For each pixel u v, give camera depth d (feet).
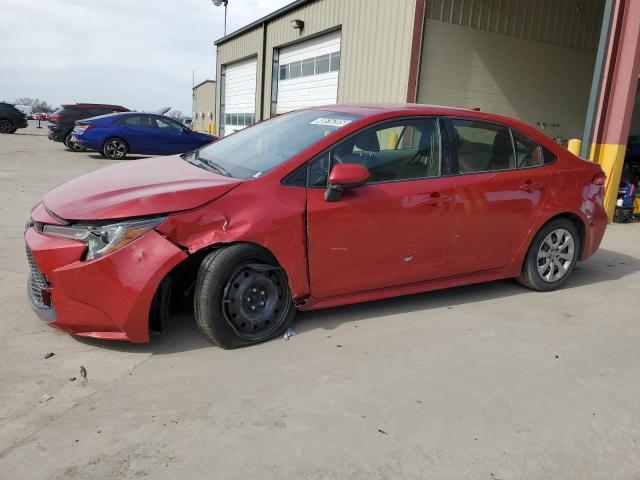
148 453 7.64
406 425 8.59
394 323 12.68
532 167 14.49
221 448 7.82
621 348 11.91
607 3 25.08
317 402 9.14
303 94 52.39
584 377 10.48
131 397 9.04
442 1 36.40
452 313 13.50
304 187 11.34
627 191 27.48
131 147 51.03
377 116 12.42
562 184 14.83
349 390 9.57
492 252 13.98
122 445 7.78
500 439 8.36
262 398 9.18
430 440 8.25
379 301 14.08
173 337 11.37
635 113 41.68
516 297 14.93
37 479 7.03
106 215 9.89
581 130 46.37
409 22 36.17
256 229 10.63
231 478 7.22
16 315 12.01
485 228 13.61
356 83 42.24
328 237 11.48
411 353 11.15
